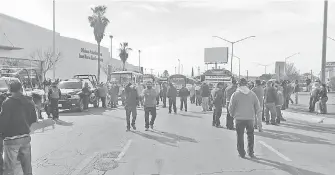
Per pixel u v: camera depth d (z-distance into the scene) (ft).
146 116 37.40
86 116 53.78
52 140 30.89
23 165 15.84
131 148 26.89
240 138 23.47
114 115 55.57
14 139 15.26
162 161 22.40
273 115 42.60
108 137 32.53
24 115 15.58
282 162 22.03
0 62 64.64
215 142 29.63
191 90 92.27
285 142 29.84
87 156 24.08
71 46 167.12
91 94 70.69
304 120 48.11
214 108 40.73
